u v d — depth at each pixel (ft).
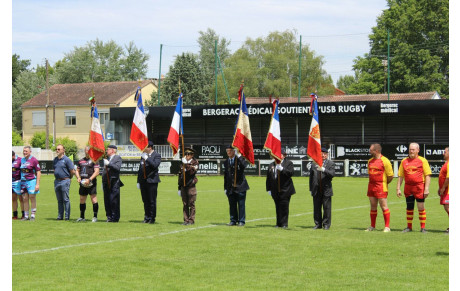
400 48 244.01
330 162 56.54
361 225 59.93
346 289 33.47
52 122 252.62
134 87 254.88
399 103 159.53
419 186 54.34
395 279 35.78
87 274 37.42
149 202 61.72
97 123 64.18
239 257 42.55
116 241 49.62
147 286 34.37
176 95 272.72
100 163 155.02
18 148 210.59
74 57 353.92
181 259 41.93
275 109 58.13
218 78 304.30
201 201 87.56
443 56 244.63
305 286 34.17
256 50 314.76
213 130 190.49
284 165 57.52
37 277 36.65
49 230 56.34
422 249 45.29
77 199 93.66
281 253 43.96
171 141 64.08
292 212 72.38
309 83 299.79
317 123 57.47
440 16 242.78
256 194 100.07
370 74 261.65
